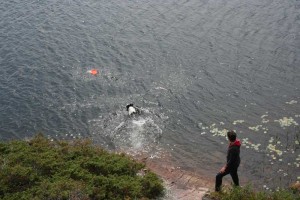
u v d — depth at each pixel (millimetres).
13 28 37375
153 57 32094
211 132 24141
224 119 25094
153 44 33969
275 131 23578
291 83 28047
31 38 35594
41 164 16953
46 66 31484
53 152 18406
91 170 17359
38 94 28344
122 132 24594
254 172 20641
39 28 37281
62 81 29656
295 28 35219
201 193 17750
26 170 16156
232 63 30719
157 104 26859
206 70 30062
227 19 37531
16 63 31938
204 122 24984
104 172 17266
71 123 25672
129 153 22922
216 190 16391
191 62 31125
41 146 19344
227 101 26688
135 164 18125
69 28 37156
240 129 24062
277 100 26406
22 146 19172
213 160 22016
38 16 39531
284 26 35656
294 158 21406
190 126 24766
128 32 36125
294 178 20062
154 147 23312
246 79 28766
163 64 31109
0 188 15414
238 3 40969
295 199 15539
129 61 31750
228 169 15617
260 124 24312
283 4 40219
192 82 28844
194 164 21766
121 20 38312
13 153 18172
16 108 27047
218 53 32125
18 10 40875
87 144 20203
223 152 22562
